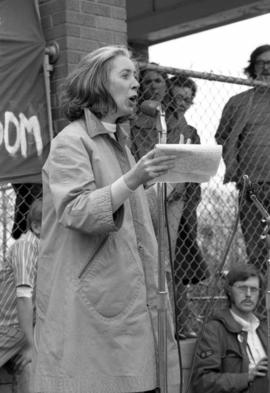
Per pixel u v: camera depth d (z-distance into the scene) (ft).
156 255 13.17
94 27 23.48
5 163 20.63
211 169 12.13
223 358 20.88
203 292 24.84
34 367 12.92
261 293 23.82
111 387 12.31
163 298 12.75
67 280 12.44
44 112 21.76
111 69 13.00
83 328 12.31
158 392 12.94
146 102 16.44
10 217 21.39
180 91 23.17
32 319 19.17
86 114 13.01
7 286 19.56
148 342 12.69
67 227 12.23
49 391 12.32
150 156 11.80
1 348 19.39
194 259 23.34
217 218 25.17
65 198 12.20
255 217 24.67
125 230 12.71
